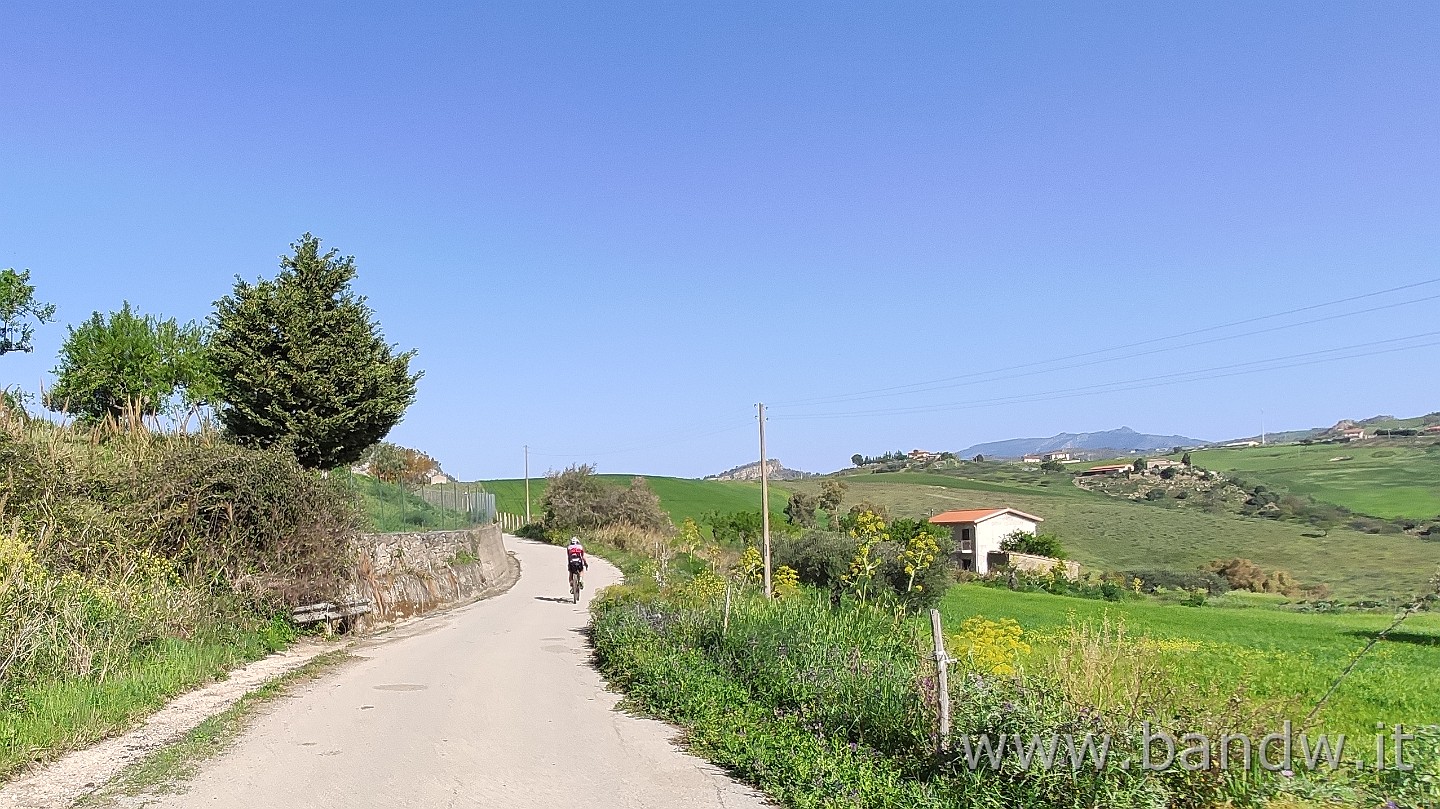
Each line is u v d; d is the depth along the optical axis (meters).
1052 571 58.12
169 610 14.48
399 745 9.68
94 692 10.83
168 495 16.88
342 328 28.33
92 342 32.19
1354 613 36.81
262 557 17.78
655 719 11.11
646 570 29.78
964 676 8.61
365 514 22.94
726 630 13.62
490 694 12.82
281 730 10.38
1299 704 7.90
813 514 77.62
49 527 14.82
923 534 17.05
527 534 74.62
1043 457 167.88
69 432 19.27
